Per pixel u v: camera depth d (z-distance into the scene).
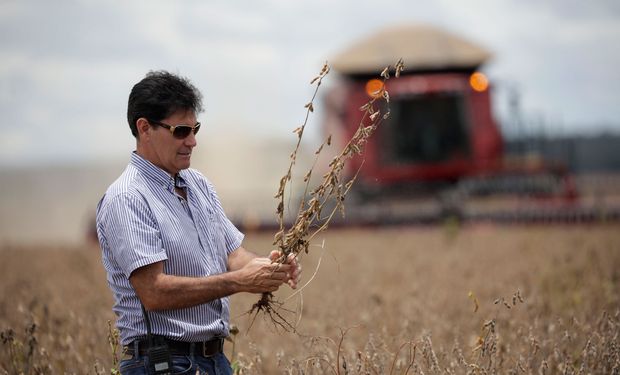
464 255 22.56
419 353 8.58
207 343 7.18
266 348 10.97
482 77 37.62
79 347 10.80
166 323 6.98
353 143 7.08
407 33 42.41
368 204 36.94
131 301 7.02
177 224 7.06
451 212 33.97
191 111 7.06
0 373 9.69
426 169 37.28
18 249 29.66
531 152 39.97
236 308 14.09
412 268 19.91
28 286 17.11
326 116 46.28
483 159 37.62
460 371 8.29
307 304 14.31
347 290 15.81
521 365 8.64
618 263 17.78
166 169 7.16
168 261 7.00
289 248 7.14
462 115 37.59
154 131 7.01
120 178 7.11
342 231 34.41
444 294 14.77
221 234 7.49
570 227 30.86
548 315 11.90
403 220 34.50
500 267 19.06
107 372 9.61
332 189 7.13
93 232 35.59
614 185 40.97
